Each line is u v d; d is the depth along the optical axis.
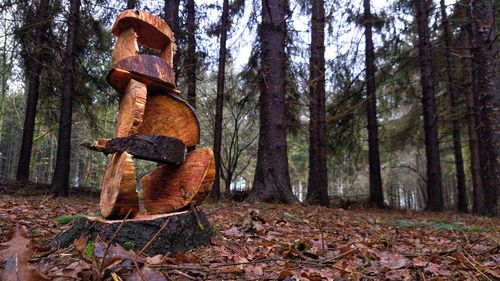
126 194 2.67
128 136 2.78
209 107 15.68
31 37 9.23
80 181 27.70
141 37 3.26
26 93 14.83
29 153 11.84
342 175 31.50
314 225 5.18
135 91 2.80
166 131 3.14
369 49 13.25
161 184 3.18
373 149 13.10
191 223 2.95
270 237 3.79
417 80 14.13
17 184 10.48
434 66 13.31
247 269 2.33
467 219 7.72
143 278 1.70
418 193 30.98
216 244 3.12
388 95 14.69
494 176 7.33
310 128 12.41
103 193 2.95
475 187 13.85
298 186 36.22
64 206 6.11
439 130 17.69
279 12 9.09
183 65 11.69
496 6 10.59
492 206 7.35
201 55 12.88
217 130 11.07
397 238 4.54
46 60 10.33
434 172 11.45
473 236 4.89
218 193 10.61
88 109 12.37
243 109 14.20
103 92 11.76
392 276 2.48
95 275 1.72
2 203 5.80
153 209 3.14
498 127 7.38
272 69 8.84
